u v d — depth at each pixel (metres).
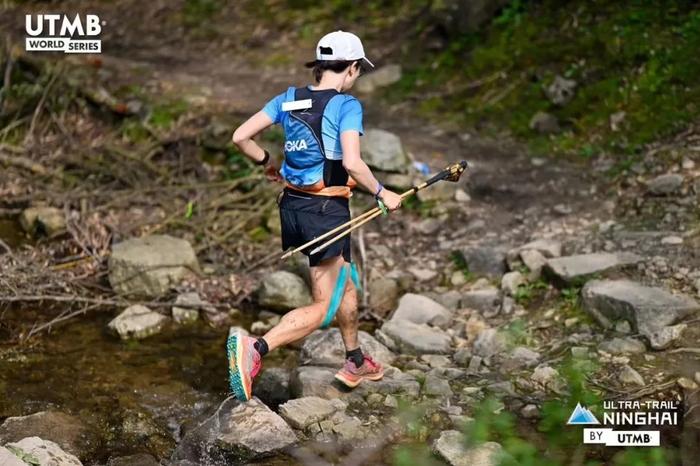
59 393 7.52
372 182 6.24
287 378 7.57
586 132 11.62
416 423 6.67
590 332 7.80
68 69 14.68
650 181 9.91
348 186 6.52
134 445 6.75
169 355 8.23
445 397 7.04
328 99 6.34
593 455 6.20
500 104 12.79
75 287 9.55
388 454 6.34
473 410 6.84
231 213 10.97
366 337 7.97
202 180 11.88
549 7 13.84
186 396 7.49
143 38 17.19
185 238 10.51
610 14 13.11
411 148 12.04
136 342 8.48
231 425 6.57
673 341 7.32
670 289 8.06
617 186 10.27
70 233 10.65
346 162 6.13
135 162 12.27
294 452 6.37
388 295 9.12
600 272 8.42
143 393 7.53
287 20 17.17
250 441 6.39
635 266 8.46
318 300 6.66
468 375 7.41
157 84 14.54
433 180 6.59
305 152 6.38
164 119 13.19
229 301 9.27
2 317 8.91
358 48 6.51
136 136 13.02
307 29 16.73
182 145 12.48
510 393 7.06
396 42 15.42
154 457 6.58
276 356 8.14
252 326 8.73
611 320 7.81
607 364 7.24
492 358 7.64
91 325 8.81
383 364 7.65
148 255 9.55
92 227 10.70
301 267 9.49
